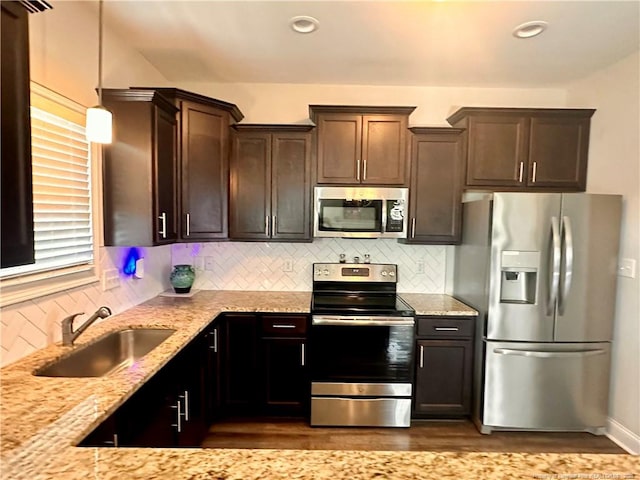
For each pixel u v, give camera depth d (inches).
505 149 118.4
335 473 34.3
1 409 46.8
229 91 130.0
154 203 90.1
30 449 38.0
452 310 109.8
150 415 62.0
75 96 79.2
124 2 79.5
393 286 131.5
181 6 81.0
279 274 134.5
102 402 48.9
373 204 118.8
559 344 103.0
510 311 102.7
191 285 126.6
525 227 101.1
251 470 34.5
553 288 100.7
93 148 84.7
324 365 107.7
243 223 119.6
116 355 83.5
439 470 35.2
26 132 48.4
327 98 130.5
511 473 34.9
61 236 75.4
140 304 109.4
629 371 99.7
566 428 104.7
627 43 95.4
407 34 92.4
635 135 100.3
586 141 117.5
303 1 78.7
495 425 104.8
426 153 119.0
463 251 119.9
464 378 110.9
